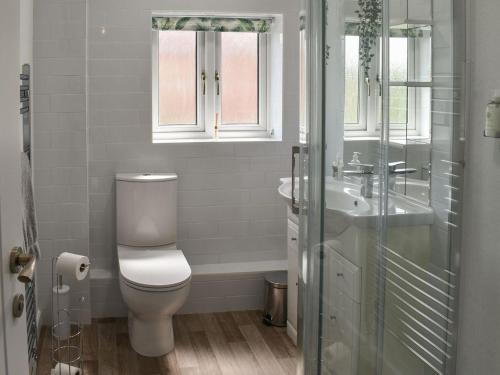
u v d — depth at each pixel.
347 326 2.37
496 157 1.97
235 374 3.84
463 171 2.11
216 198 4.93
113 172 4.75
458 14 2.08
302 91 2.41
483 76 2.02
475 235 2.07
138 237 4.55
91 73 4.64
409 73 2.18
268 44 5.11
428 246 2.21
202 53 5.04
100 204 4.75
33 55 4.39
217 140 4.99
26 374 2.00
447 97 2.12
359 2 2.23
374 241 2.29
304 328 2.50
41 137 4.46
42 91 4.43
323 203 2.35
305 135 2.40
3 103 1.74
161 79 5.02
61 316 4.29
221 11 4.80
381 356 2.31
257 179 4.97
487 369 2.03
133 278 3.97
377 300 2.31
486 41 2.00
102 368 3.90
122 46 4.66
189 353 4.12
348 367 2.37
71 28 4.43
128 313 4.47
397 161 2.22
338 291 2.36
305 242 2.46
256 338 4.36
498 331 1.98
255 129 5.13
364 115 2.26
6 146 1.77
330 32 2.28
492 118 1.92
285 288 4.52
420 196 2.19
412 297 2.23
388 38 2.19
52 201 4.51
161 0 4.69
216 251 4.98
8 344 1.79
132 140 4.75
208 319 4.68
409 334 2.26
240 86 5.12
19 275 1.75
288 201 3.95
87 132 4.55
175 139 5.03
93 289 4.67
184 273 4.08
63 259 3.24
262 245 5.04
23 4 3.90
